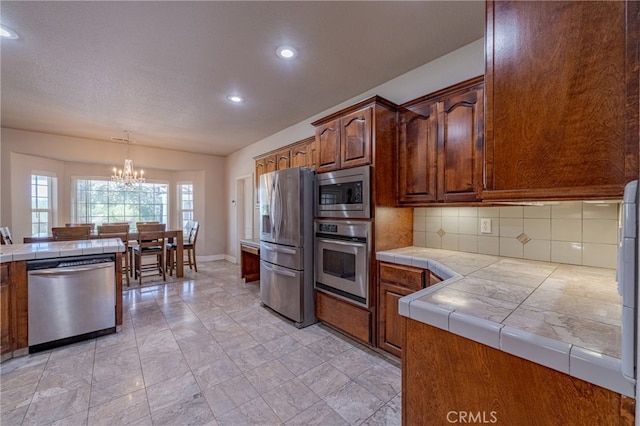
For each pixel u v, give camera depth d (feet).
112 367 6.82
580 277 4.72
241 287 13.89
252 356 7.38
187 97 10.18
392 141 7.89
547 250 6.19
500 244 6.90
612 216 5.41
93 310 8.30
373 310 7.54
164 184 20.67
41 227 15.60
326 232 8.85
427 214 8.35
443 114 6.89
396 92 8.73
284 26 6.32
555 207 6.10
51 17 5.93
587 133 2.46
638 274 1.82
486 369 2.69
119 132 14.67
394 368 6.83
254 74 8.50
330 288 8.69
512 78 2.87
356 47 7.14
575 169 2.52
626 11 2.24
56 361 7.07
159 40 6.79
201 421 5.13
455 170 6.65
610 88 2.35
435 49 7.27
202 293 12.92
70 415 5.23
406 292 6.79
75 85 9.15
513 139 2.86
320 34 6.61
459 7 5.75
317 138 9.28
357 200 7.74
